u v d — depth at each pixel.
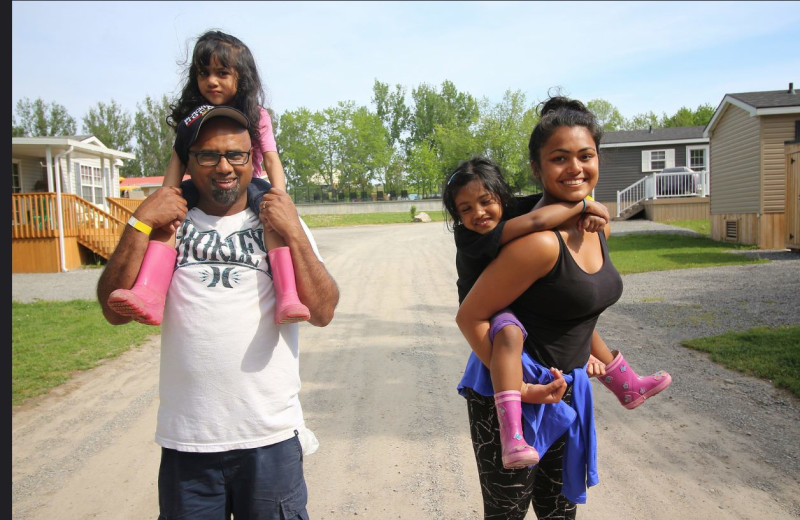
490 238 2.15
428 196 68.31
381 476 3.98
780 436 4.21
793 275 10.84
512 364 2.12
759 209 16.66
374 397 5.57
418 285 12.27
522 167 47.94
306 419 5.09
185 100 2.65
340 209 54.78
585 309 2.18
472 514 3.47
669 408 4.88
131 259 2.11
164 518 2.17
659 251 16.12
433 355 6.94
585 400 2.29
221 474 2.17
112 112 74.12
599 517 3.33
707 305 8.76
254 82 2.69
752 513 3.28
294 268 2.27
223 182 2.25
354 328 8.54
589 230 2.18
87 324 9.67
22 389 6.25
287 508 2.23
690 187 27.08
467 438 4.55
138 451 4.65
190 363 2.15
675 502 3.45
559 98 2.31
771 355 5.89
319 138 65.94
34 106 75.88
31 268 18.55
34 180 22.33
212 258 2.25
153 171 72.75
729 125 18.47
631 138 33.25
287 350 2.32
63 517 3.68
